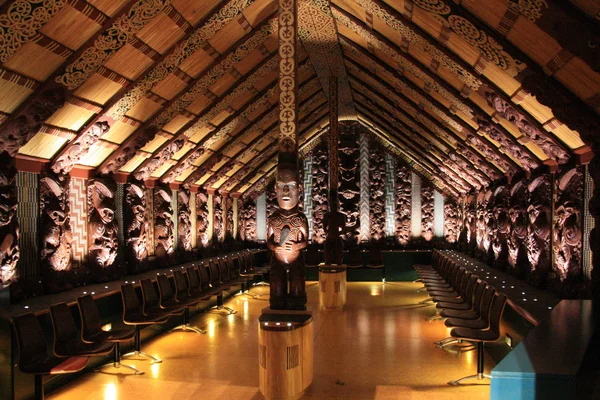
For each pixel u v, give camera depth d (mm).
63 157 8773
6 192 7172
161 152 11398
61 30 6262
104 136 9328
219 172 15812
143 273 12008
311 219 20406
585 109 6070
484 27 6027
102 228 10289
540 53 5738
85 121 8461
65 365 6230
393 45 8836
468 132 10656
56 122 7910
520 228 10398
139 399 6934
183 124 11055
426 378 7738
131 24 6977
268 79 11734
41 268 8797
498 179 12344
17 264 8188
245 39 9195
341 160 20000
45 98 7012
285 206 7211
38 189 8656
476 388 7289
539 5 4773
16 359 6504
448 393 7086
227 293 15578
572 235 7766
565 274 7949
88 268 10242
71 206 9766
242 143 14898
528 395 2979
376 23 8359
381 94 13312
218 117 11938
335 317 12422
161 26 7430
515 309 7547
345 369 8203
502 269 12148
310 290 17125
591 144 6316
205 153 13664
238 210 20062
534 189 9305
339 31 10234
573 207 7785
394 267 19109
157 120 9914
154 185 12906
